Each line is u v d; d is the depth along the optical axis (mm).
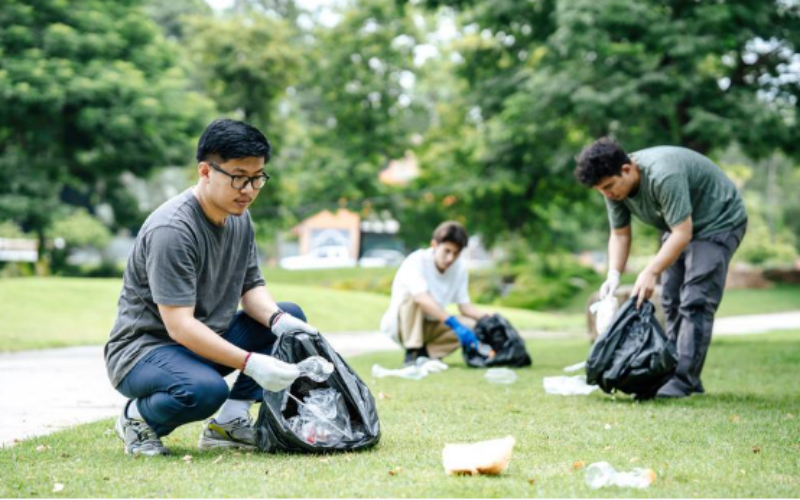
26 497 2523
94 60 21141
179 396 3096
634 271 26406
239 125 3098
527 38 18203
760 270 29328
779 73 15023
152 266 3104
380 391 5152
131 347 3209
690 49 13203
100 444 3467
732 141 15305
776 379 6039
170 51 23906
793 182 45938
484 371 6625
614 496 2443
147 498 2488
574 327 15484
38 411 4680
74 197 34875
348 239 43344
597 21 13680
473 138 21094
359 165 28469
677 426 3773
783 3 14398
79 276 25484
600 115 14320
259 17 28703
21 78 19953
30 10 20672
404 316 6895
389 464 2922
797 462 2965
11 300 12977
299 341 3277
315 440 3145
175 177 38281
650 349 4609
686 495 2469
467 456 2754
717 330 14391
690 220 4863
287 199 29438
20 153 22906
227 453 3211
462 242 6934
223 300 3365
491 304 24656
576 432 3602
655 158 4926
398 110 30375
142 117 21359
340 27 29000
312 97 37531
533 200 23719
